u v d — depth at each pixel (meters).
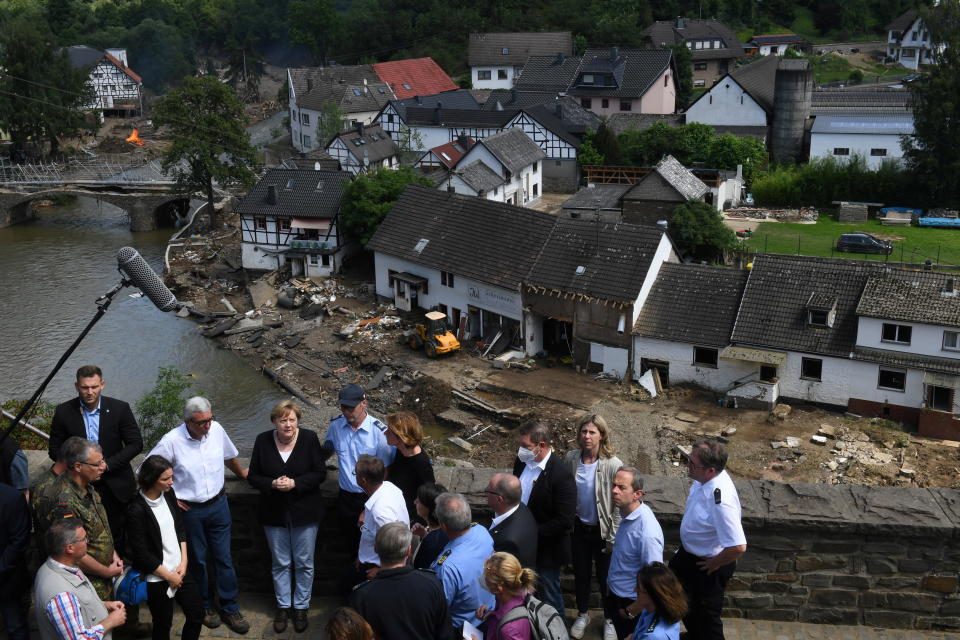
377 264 58.38
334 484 10.93
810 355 42.69
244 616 10.68
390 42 126.00
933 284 41.75
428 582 8.27
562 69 100.00
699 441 9.33
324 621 10.59
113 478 10.49
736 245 61.38
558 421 42.72
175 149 75.44
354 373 50.19
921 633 10.09
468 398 45.50
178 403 33.34
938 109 71.06
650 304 47.09
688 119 86.94
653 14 130.12
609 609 9.96
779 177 75.75
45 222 85.06
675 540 10.35
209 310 60.34
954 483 36.16
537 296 49.19
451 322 54.47
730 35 118.94
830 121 79.62
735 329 44.50
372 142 87.62
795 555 10.12
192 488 10.11
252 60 139.75
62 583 8.62
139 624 10.38
